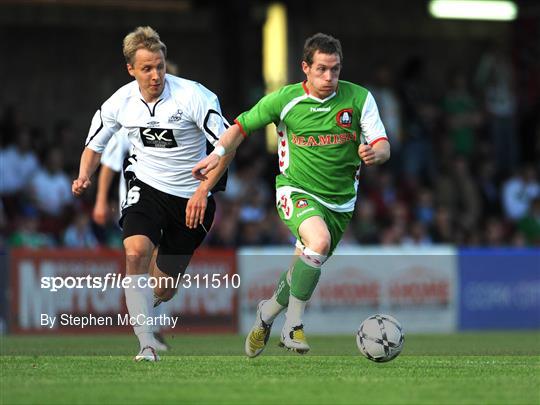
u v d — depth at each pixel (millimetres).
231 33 75750
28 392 21906
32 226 56031
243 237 59531
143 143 29438
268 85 74125
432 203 68875
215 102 29125
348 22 80625
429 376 24922
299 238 28234
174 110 28828
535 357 32188
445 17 82500
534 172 72312
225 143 27844
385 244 62188
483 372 26109
